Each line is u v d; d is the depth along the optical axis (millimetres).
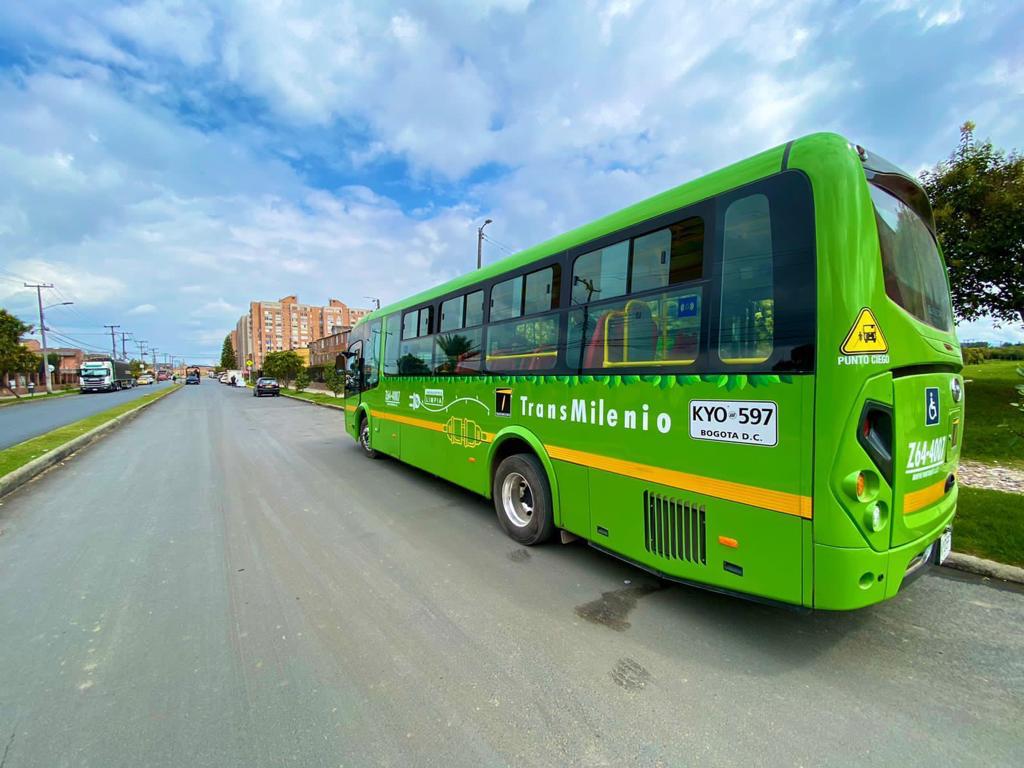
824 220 2492
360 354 9648
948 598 3553
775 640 3051
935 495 2961
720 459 2887
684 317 3117
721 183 2980
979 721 2336
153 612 3443
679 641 3047
